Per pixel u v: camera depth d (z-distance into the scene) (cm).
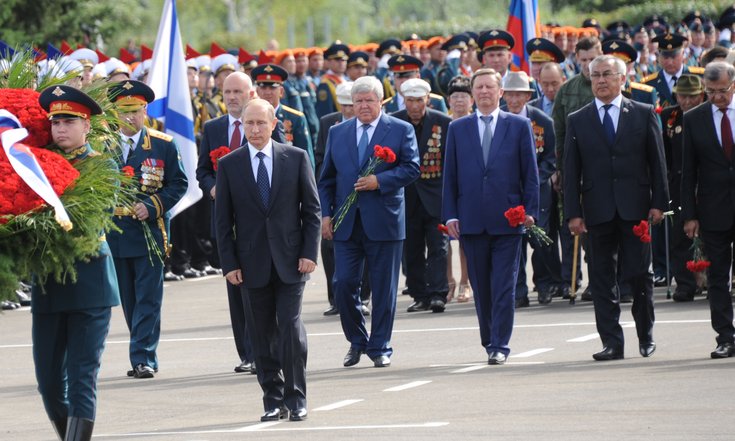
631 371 2803
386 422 2409
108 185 2181
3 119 2167
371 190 3077
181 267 5100
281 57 5778
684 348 3078
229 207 2511
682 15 10612
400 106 4234
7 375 3169
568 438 2217
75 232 2131
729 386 2594
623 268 2997
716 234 2942
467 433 2284
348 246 3091
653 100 4062
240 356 3077
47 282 2223
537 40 4325
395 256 3080
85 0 7469
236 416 2556
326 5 13575
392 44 6488
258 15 13188
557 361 2984
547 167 3878
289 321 2483
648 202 3000
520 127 3088
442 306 3881
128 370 3164
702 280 3841
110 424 2536
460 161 3102
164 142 3141
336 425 2406
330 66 5938
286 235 2491
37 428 2536
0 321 4069
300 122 3981
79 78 2575
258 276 2484
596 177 2998
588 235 3019
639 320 3000
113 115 2369
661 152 2998
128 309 3134
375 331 3056
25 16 7319
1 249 2089
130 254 3086
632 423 2309
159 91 3959
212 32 12200
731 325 2933
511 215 2984
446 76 6031
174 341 3606
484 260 3083
